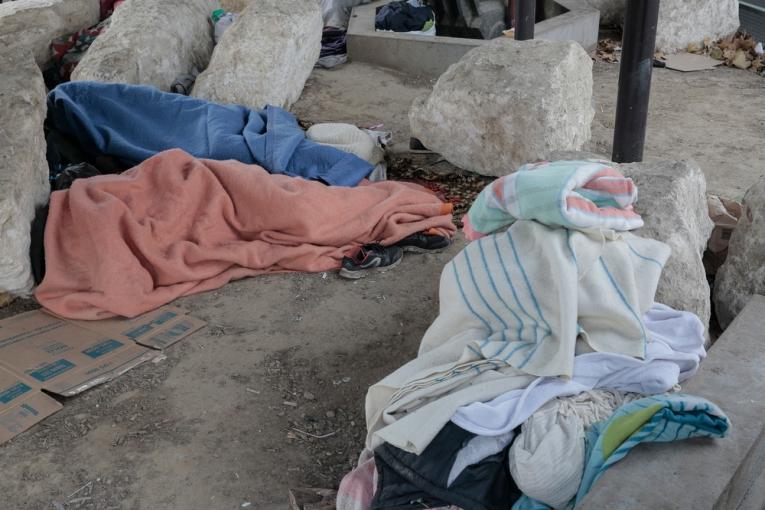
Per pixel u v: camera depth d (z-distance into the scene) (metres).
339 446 2.88
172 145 4.77
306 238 4.05
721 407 2.39
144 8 6.20
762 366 2.60
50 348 3.35
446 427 2.31
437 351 2.63
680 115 6.14
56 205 3.79
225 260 3.91
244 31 5.80
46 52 6.95
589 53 7.70
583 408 2.32
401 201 4.35
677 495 2.01
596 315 2.50
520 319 2.58
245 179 4.06
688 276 3.00
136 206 3.92
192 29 6.50
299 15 6.02
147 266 3.77
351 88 6.67
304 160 4.73
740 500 2.24
